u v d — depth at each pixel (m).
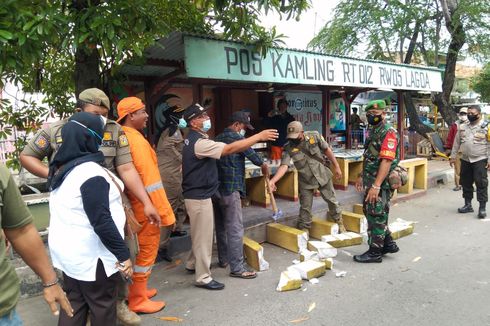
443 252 4.58
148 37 3.60
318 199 6.34
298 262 4.36
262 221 5.16
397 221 5.57
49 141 3.04
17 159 4.95
